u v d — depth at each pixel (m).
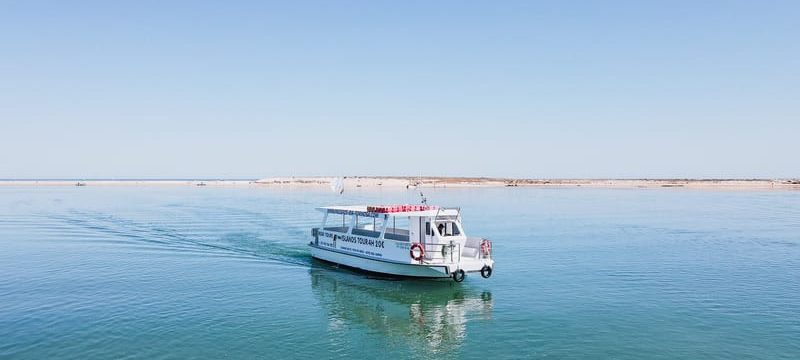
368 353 23.34
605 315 28.89
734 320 27.97
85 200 119.62
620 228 69.38
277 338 25.02
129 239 54.75
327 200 118.94
